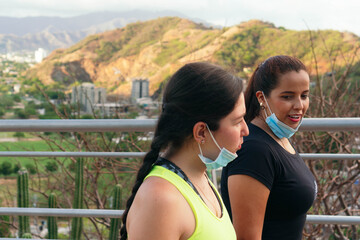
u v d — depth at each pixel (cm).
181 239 76
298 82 128
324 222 153
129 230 76
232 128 81
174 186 77
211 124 80
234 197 120
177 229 74
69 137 495
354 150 512
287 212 126
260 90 133
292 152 137
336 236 455
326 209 480
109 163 539
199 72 79
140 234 73
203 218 77
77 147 496
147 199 75
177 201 75
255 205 118
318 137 511
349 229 484
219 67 83
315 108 578
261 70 133
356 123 130
